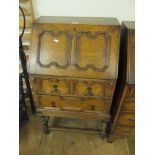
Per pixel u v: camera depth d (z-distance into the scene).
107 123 1.71
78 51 1.29
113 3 1.66
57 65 1.30
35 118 2.03
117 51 1.26
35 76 1.35
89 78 1.28
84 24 1.28
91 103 1.45
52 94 1.44
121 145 1.72
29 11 1.74
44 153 1.64
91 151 1.66
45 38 1.31
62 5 1.72
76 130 1.78
